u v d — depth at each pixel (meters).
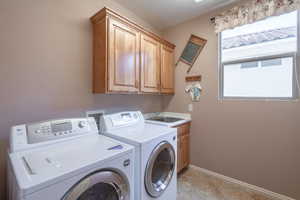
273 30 1.86
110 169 0.99
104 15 1.61
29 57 1.35
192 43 2.50
